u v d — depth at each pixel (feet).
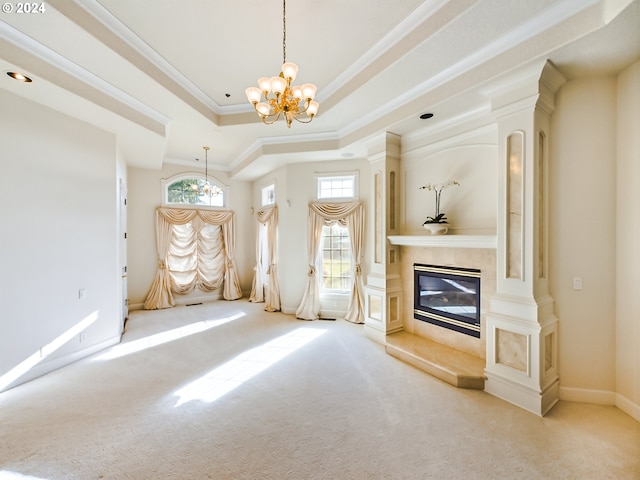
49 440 7.22
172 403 8.87
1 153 9.45
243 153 19.83
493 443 7.12
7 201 9.61
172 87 11.34
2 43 7.81
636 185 7.98
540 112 8.61
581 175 8.75
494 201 10.53
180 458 6.65
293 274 19.19
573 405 8.70
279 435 7.43
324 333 15.35
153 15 8.30
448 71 9.70
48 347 10.84
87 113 11.18
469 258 11.33
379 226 14.16
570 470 6.28
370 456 6.72
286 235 19.25
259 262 23.00
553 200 9.02
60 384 9.98
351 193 18.30
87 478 6.09
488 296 10.73
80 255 12.00
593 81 8.63
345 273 18.54
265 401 8.98
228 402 8.93
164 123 13.55
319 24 8.66
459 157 11.64
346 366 11.44
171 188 22.04
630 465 6.41
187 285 21.85
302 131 15.44
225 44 9.59
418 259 13.50
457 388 9.76
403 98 11.56
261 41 9.45
